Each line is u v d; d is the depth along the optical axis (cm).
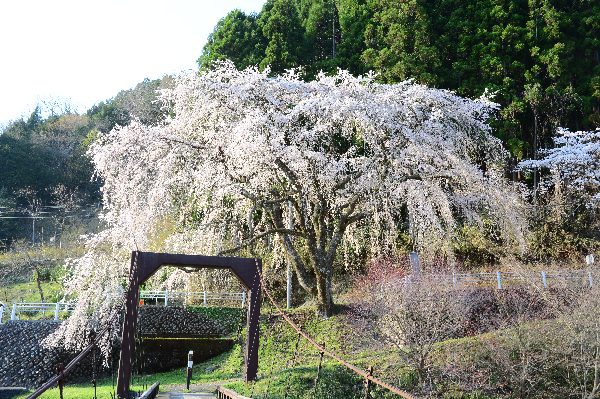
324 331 1523
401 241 1897
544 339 1230
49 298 2314
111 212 1305
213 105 1341
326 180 1385
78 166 4247
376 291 1398
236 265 1134
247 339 1132
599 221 2036
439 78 2373
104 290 1302
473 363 1206
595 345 1141
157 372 1664
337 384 1134
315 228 1634
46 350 1573
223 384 1153
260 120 1236
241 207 1536
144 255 1053
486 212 1641
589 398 1088
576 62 2527
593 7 2562
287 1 2875
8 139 4162
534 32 2486
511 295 1456
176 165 1368
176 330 1792
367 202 1437
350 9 3008
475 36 2528
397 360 1226
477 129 1495
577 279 1362
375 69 2505
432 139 1325
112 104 5147
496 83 2423
